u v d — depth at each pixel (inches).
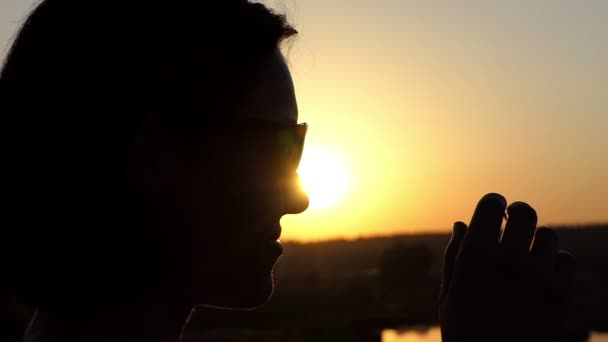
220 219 42.1
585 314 1943.9
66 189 41.4
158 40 41.9
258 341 1558.8
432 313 2213.3
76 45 42.4
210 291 43.3
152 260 41.9
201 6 43.1
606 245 3447.3
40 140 41.9
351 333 1780.3
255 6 44.9
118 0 43.1
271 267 44.3
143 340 41.8
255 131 42.6
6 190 42.4
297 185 45.5
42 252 42.0
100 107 41.2
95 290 42.1
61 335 42.4
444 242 4195.4
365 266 4271.7
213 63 41.9
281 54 46.4
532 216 41.9
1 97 43.9
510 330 39.1
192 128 41.4
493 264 40.6
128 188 41.1
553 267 40.4
